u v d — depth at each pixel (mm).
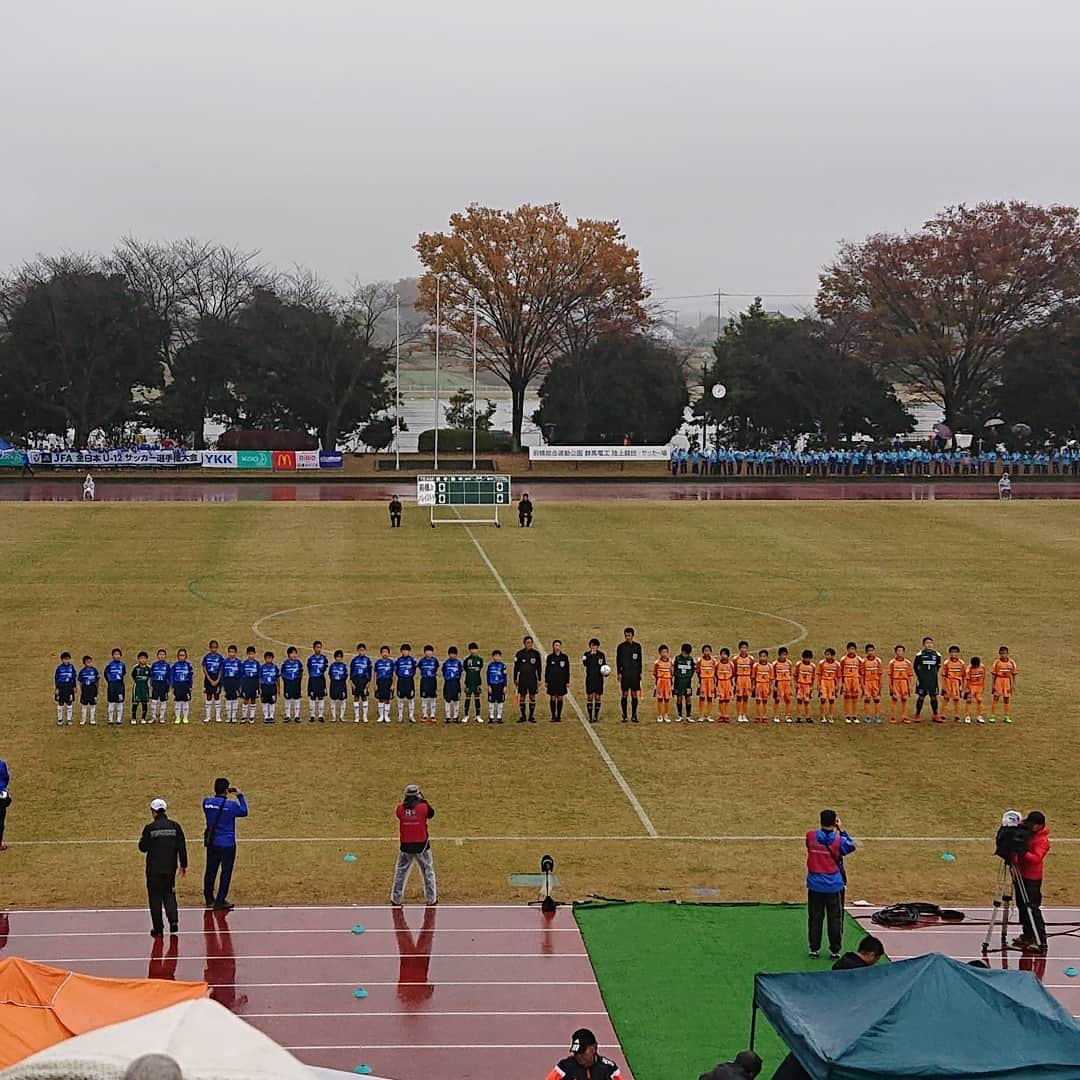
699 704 39125
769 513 77750
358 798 30562
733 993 20250
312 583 56656
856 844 27609
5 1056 14039
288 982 20719
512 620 49906
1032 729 36969
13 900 24016
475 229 114625
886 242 120875
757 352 122062
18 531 69062
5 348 112875
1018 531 72000
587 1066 15102
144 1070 8930
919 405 136500
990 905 24172
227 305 126062
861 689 38094
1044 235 113875
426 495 73562
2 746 34562
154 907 22312
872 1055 14094
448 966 21297
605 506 80688
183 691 37156
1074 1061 14156
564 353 121062
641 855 26812
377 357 121500
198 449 120000
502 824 28797
